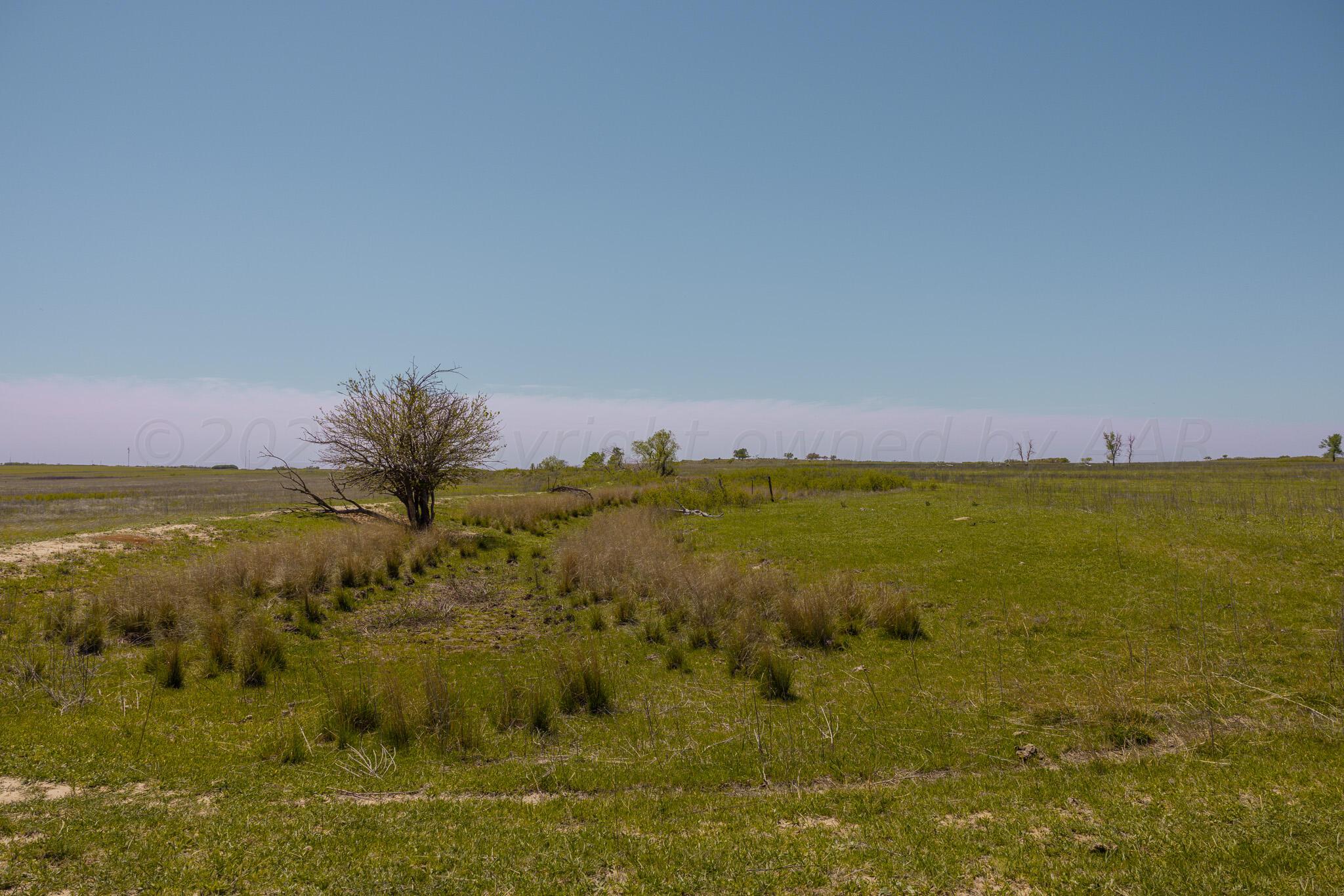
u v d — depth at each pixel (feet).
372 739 26.03
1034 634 37.14
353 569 51.08
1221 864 15.29
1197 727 24.64
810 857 16.43
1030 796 19.56
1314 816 17.10
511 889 15.30
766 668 32.40
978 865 15.87
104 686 30.14
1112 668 31.78
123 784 21.09
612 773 22.63
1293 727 23.77
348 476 71.20
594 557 54.39
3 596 39.42
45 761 22.34
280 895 15.05
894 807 19.29
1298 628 33.94
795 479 127.95
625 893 15.11
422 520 72.79
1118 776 20.57
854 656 36.27
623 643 39.34
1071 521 60.29
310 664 35.01
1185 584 41.55
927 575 48.52
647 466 168.14
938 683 31.68
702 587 45.88
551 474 155.74
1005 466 185.26
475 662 35.96
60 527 63.98
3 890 14.83
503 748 25.45
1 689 28.58
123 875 15.61
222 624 37.04
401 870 16.06
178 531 59.57
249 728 27.04
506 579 54.34
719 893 15.03
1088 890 14.69
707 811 19.43
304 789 21.27
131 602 38.55
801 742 25.27
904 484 114.73
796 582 48.37
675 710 29.66
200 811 19.34
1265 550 45.80
